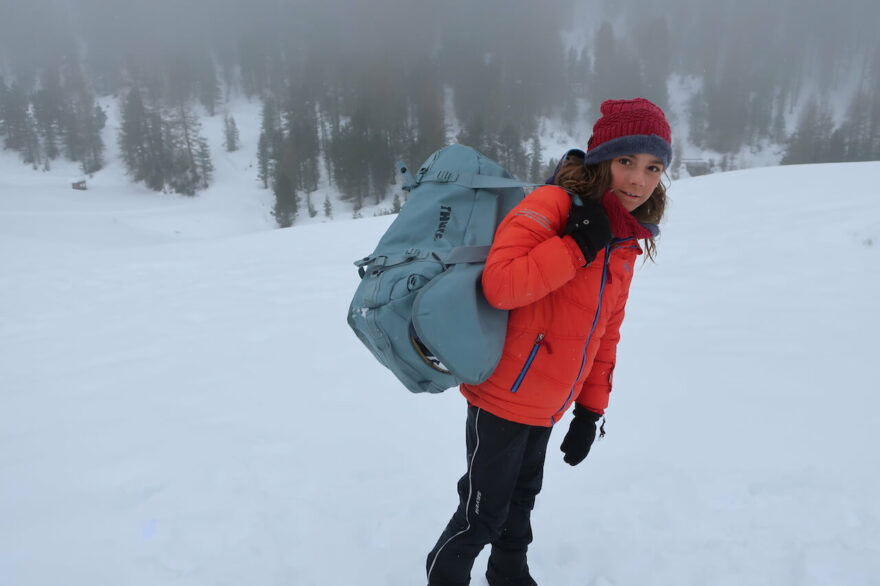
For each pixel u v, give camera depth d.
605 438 3.00
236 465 2.84
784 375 3.75
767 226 10.47
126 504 2.55
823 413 3.16
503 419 1.55
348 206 95.38
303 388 3.94
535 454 1.72
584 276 1.46
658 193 1.59
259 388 4.00
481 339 1.35
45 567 2.15
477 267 1.43
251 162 113.44
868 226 8.99
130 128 104.69
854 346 4.30
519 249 1.34
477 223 1.54
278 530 2.33
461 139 111.19
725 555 2.10
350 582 2.04
